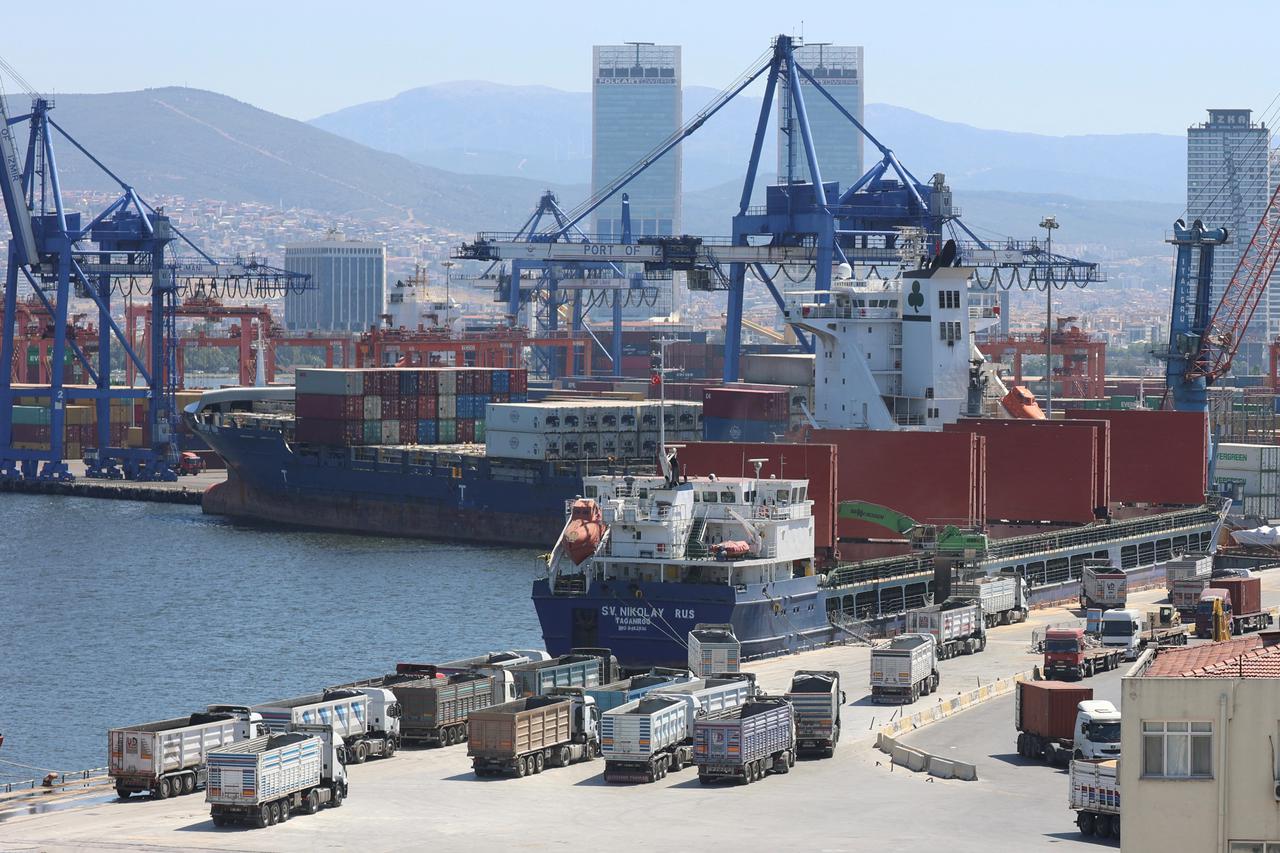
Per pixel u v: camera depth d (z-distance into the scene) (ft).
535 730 292.20
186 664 465.06
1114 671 378.53
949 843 240.32
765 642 395.34
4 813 274.36
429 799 271.49
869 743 312.91
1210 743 164.35
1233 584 466.70
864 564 442.50
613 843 241.55
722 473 456.04
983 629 414.00
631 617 390.42
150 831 252.01
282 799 257.75
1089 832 244.83
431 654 476.13
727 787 278.87
